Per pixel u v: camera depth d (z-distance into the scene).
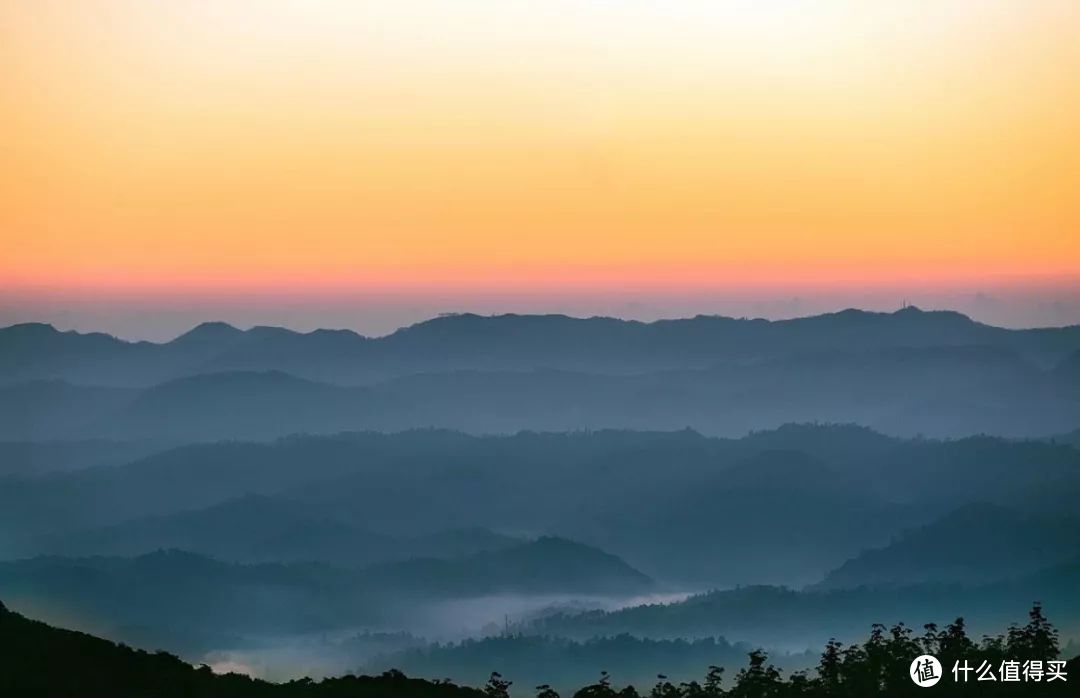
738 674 74.19
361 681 75.75
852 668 70.69
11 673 62.59
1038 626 73.06
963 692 66.00
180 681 67.38
